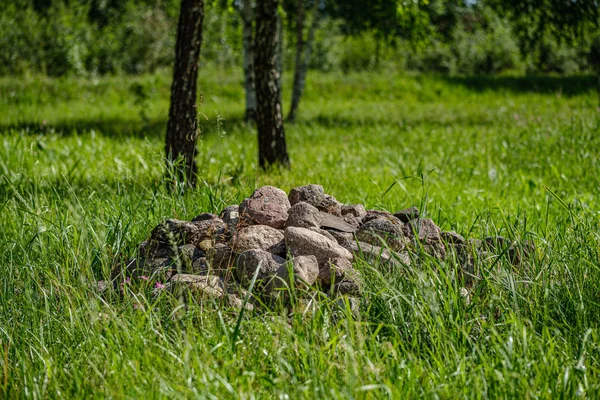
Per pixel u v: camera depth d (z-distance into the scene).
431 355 3.55
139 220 5.61
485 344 3.79
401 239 4.85
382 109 23.00
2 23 27.75
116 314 3.95
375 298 4.14
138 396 3.18
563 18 19.61
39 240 4.98
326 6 22.44
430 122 19.42
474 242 4.89
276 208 5.12
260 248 4.71
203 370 3.30
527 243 4.90
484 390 3.21
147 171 8.79
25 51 27.92
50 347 3.84
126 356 3.51
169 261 4.73
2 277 4.52
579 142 12.81
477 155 12.62
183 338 3.74
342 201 7.98
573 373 3.31
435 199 8.17
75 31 28.92
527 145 13.34
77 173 9.80
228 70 30.66
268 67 10.59
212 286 4.26
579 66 35.56
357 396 3.09
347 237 4.89
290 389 3.25
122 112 20.23
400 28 21.72
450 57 35.53
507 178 10.41
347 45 35.00
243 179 9.12
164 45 31.09
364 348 3.60
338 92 26.95
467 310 3.99
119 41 30.28
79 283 4.31
